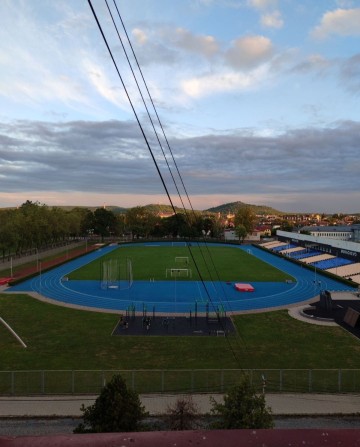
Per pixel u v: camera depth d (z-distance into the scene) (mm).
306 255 103625
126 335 38969
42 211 123000
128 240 163750
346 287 65250
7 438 2658
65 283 67125
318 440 2631
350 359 33188
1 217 104438
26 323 43031
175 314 47031
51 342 36906
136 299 55688
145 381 27984
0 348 35312
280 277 75250
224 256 109688
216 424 16156
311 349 35500
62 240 160125
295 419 23219
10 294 58062
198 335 39094
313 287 65312
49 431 21672
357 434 2717
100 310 49000
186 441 2635
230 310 49375
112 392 17422
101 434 2719
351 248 86375
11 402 24922
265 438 2668
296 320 44750
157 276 75125
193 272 80250
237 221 167875
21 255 109625
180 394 25938
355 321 42031
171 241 157875
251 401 16312
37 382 27859
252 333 39938
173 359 32969
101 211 163875
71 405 24578
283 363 32250
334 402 25188
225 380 28125
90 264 91375
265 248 126438
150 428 19406
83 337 38344
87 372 29688
